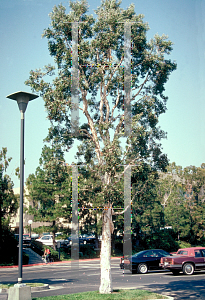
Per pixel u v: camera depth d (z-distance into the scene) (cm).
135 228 4634
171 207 5231
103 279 1277
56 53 1464
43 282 1853
